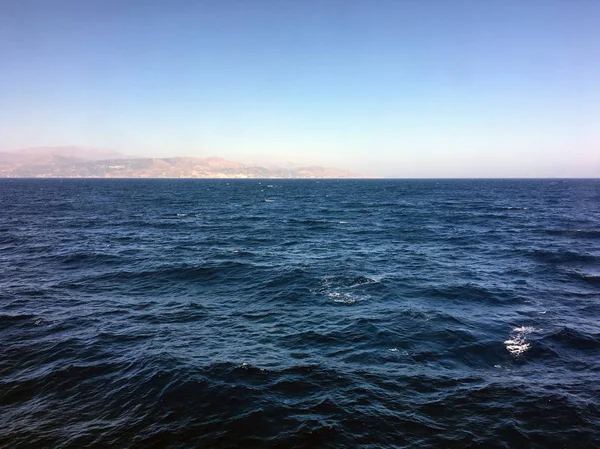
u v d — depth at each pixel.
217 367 9.89
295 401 8.40
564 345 11.52
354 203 78.50
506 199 89.44
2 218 45.25
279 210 61.84
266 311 14.59
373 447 6.98
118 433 7.32
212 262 22.73
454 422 7.74
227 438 7.16
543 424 7.71
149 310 14.74
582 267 21.91
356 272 20.44
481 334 12.25
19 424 7.64
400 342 11.62
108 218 46.94
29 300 15.77
